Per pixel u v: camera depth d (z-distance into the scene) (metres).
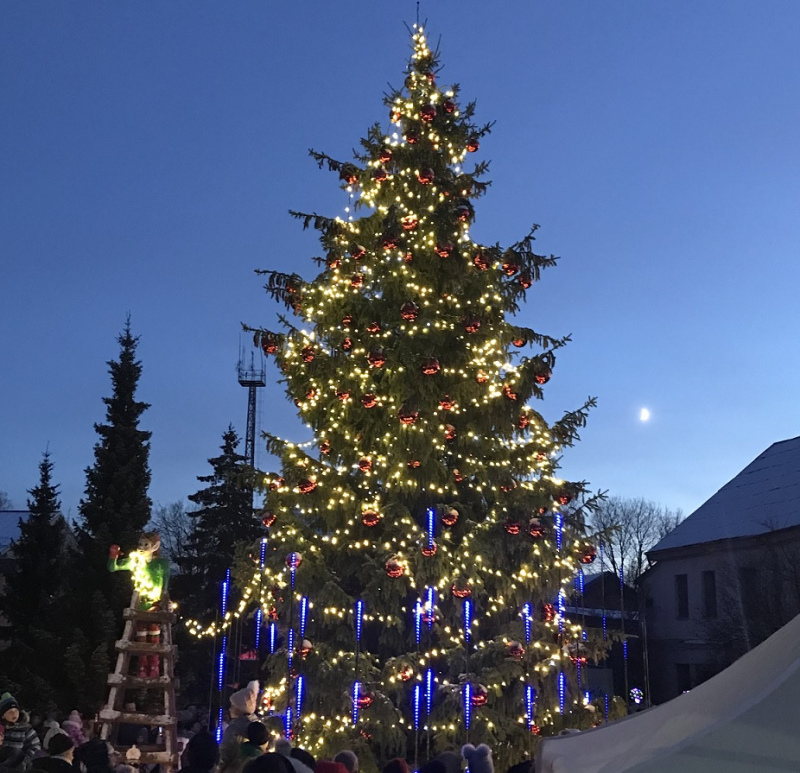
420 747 12.85
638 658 28.67
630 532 43.28
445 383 14.02
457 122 15.34
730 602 25.00
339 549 13.48
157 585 10.78
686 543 27.98
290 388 14.34
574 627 12.92
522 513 13.30
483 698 11.18
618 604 32.59
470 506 13.80
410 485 13.15
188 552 30.45
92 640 20.06
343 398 13.45
